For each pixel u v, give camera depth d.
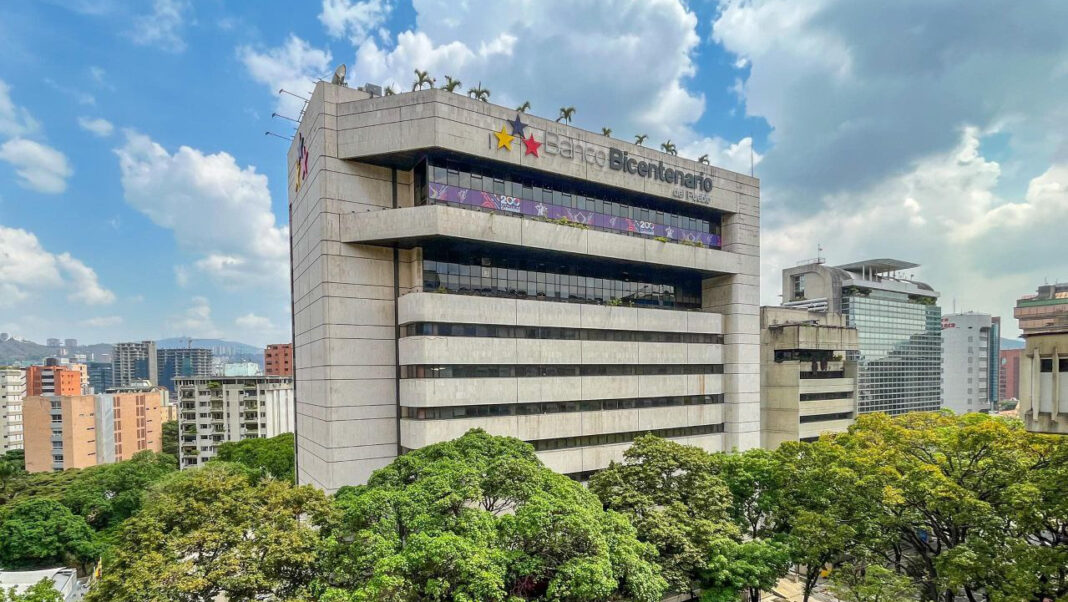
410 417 37.44
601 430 43.91
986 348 125.12
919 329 99.00
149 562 19.69
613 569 22.02
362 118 37.38
